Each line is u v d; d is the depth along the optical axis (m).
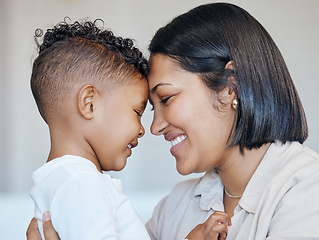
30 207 5.58
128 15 6.45
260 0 6.25
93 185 1.12
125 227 1.17
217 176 1.54
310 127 6.13
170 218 1.59
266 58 1.37
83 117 1.22
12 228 4.58
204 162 1.40
